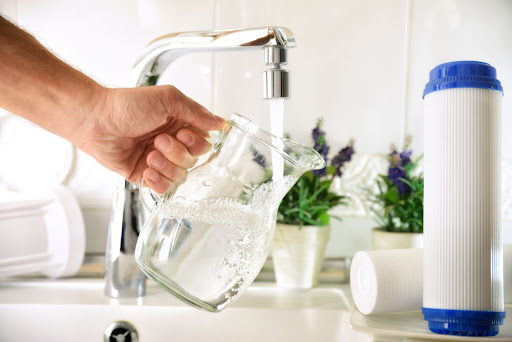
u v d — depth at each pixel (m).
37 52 0.54
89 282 0.82
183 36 0.59
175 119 0.60
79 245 0.82
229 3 0.92
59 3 0.91
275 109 0.52
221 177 0.47
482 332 0.45
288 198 0.84
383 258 0.55
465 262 0.45
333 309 0.69
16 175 0.89
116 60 0.91
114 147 0.60
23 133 0.89
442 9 0.93
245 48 0.55
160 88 0.54
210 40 0.56
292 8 0.92
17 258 0.77
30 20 0.90
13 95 0.53
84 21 0.91
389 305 0.54
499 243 0.46
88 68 0.91
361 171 0.93
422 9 0.93
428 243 0.47
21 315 0.68
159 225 0.46
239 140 0.47
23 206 0.78
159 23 0.91
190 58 0.92
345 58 0.92
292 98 0.92
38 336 0.68
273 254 0.84
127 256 0.72
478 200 0.45
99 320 0.68
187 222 0.45
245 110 0.92
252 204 0.46
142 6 0.91
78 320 0.68
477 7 0.93
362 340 0.58
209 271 0.44
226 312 0.69
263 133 0.46
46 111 0.55
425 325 0.51
